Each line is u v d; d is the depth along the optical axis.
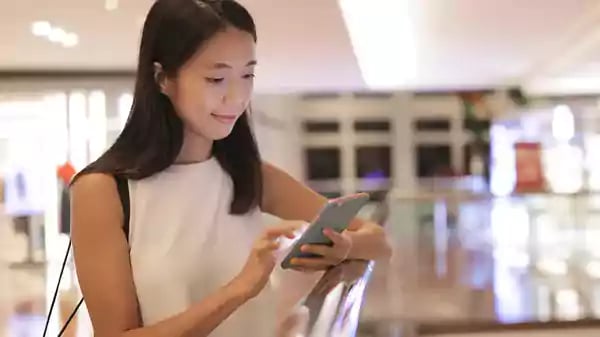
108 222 0.93
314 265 1.11
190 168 1.01
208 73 0.93
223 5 0.93
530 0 3.37
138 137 0.98
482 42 4.62
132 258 0.95
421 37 4.36
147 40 0.96
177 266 0.96
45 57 4.86
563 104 7.23
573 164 7.14
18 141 5.29
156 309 0.95
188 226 0.99
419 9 3.52
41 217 4.71
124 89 5.46
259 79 6.08
